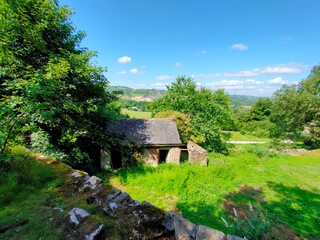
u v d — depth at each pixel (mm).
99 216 2490
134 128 15250
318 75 23828
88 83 9367
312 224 7418
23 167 3408
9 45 6141
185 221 2432
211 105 21922
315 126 22672
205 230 2316
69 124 8664
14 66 5871
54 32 8508
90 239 1966
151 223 2307
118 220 2410
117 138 12844
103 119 11523
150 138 14648
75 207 2646
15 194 2805
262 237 4016
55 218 2361
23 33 6695
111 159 12930
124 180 10625
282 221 7570
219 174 12281
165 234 2289
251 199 9492
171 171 12141
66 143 9219
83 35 9641
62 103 7379
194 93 23156
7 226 2143
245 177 12578
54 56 7590
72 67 8109
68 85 8094
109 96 11125
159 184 10102
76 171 3779
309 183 12000
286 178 12680
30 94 3576
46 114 3715
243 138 34438
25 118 3461
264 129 38000
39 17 7516
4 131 3080
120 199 2842
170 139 15148
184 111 21750
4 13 5898
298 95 22469
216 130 20859
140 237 2166
